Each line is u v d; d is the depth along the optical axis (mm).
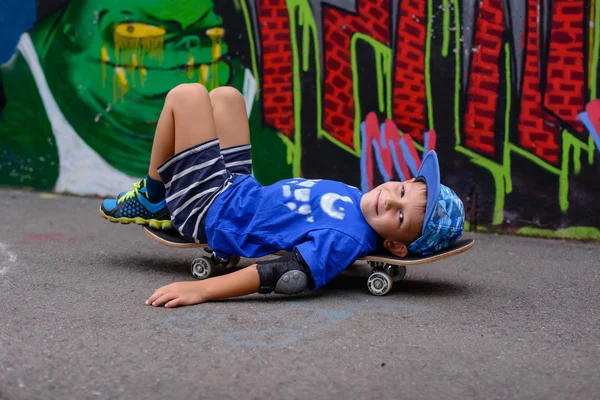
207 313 2770
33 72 5699
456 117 4672
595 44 4359
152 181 3393
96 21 5477
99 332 2502
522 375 2234
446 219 3082
